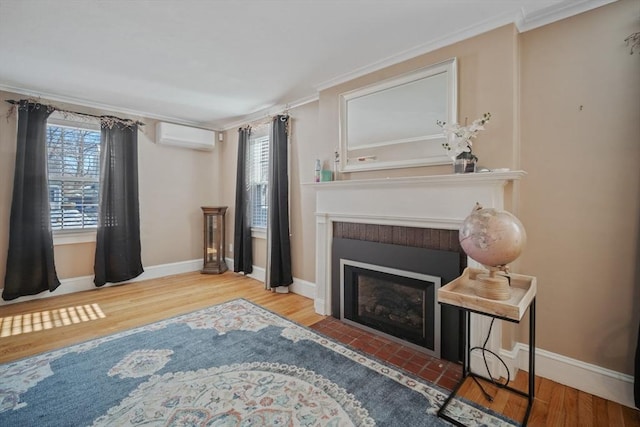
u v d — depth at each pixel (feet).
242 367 6.69
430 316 7.27
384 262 8.13
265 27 6.79
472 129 6.25
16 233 10.39
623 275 5.62
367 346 7.71
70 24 6.69
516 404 5.59
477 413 5.33
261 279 13.76
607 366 5.78
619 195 5.63
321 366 6.75
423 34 7.04
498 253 4.81
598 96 5.79
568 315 6.17
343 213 9.14
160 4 5.99
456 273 6.85
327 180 9.59
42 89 10.63
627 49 5.52
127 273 12.84
